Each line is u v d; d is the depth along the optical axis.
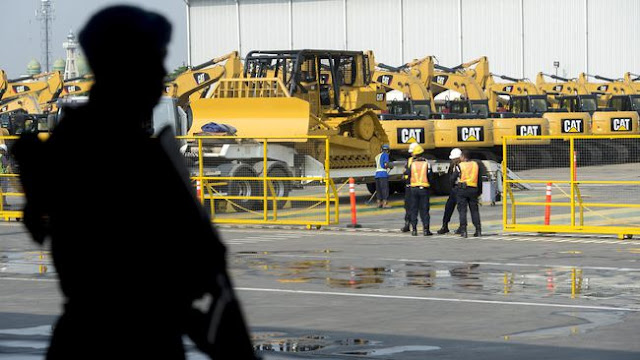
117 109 8.55
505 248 57.97
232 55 125.94
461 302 38.78
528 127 138.62
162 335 8.62
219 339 8.17
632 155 152.25
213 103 90.38
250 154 83.62
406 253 55.75
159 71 8.66
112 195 8.38
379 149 96.50
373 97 96.50
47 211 8.64
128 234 8.40
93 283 8.54
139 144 8.47
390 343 30.66
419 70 162.00
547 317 35.25
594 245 59.38
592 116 156.00
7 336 31.73
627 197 94.25
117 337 8.59
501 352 29.14
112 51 8.49
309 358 28.30
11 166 80.75
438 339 31.28
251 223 73.81
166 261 8.36
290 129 87.88
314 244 60.94
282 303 38.84
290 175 85.81
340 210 86.56
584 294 40.72
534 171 136.88
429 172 65.19
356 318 35.31
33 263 53.19
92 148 8.45
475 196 64.38
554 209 85.25
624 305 37.78
